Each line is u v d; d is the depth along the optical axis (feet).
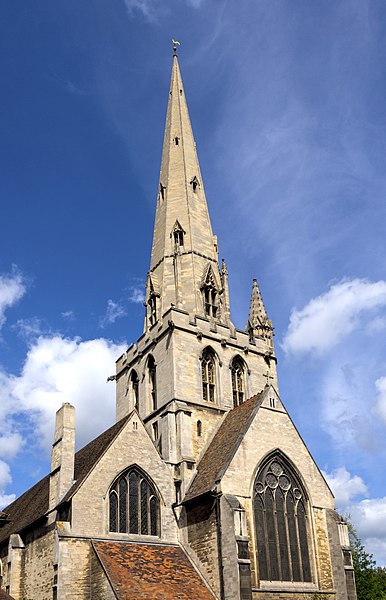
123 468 168.25
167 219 240.94
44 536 164.96
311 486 176.45
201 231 239.30
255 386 216.74
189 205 241.96
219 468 166.20
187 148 258.16
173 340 203.31
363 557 221.46
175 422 191.21
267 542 160.97
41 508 177.88
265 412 178.29
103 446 175.01
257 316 238.48
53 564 152.35
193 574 155.22
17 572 174.09
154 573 149.38
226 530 152.15
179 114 268.00
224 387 207.31
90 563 151.94
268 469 171.53
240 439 168.66
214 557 153.79
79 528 155.12
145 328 226.99
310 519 171.83
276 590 154.20
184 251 232.32
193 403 197.26
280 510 168.35
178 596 142.92
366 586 208.64
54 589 147.54
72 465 170.71
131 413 178.40
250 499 161.79
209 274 228.63
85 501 158.81
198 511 164.55
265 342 228.84
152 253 242.37
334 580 167.43
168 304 223.30
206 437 193.57
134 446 173.68
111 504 163.22
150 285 231.30
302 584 161.89
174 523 170.30
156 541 164.66
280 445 175.73
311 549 168.45
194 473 179.93
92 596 146.72
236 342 218.38
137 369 222.28
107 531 158.71
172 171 252.62
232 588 145.28
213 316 224.33
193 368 203.62
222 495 156.97
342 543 169.89
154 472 173.78
